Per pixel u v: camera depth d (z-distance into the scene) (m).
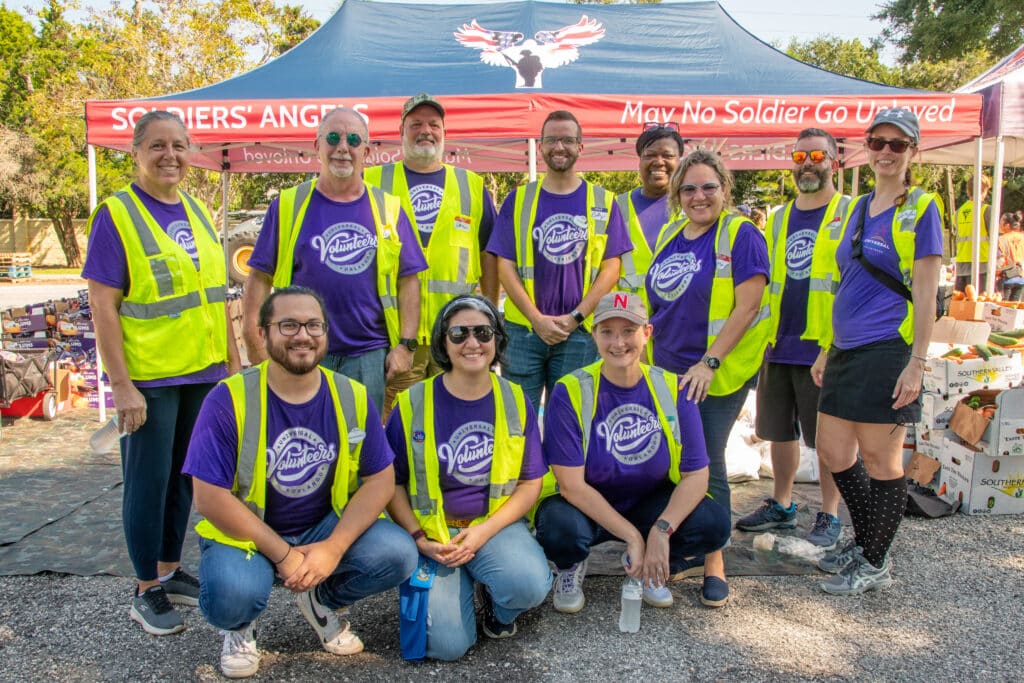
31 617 3.10
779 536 3.95
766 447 5.30
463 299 2.84
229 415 2.56
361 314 3.36
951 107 6.22
